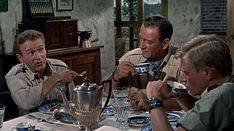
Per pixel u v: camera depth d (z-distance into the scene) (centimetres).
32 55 218
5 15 396
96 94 159
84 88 159
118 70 208
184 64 132
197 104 128
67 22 416
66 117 178
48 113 192
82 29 491
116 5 595
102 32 527
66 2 464
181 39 535
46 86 202
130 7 584
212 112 124
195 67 129
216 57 126
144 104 192
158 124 139
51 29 393
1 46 394
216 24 504
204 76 129
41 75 228
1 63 361
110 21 543
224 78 130
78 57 418
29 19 414
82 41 442
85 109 158
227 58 128
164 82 152
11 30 404
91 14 505
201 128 123
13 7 403
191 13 521
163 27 207
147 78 206
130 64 206
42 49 223
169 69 211
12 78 214
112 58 554
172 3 535
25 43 218
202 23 514
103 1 525
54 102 218
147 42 209
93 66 444
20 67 221
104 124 175
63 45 412
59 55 391
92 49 437
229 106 124
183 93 159
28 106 204
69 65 405
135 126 170
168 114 184
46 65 231
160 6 551
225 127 124
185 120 126
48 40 389
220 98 124
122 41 597
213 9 504
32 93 202
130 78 209
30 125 170
